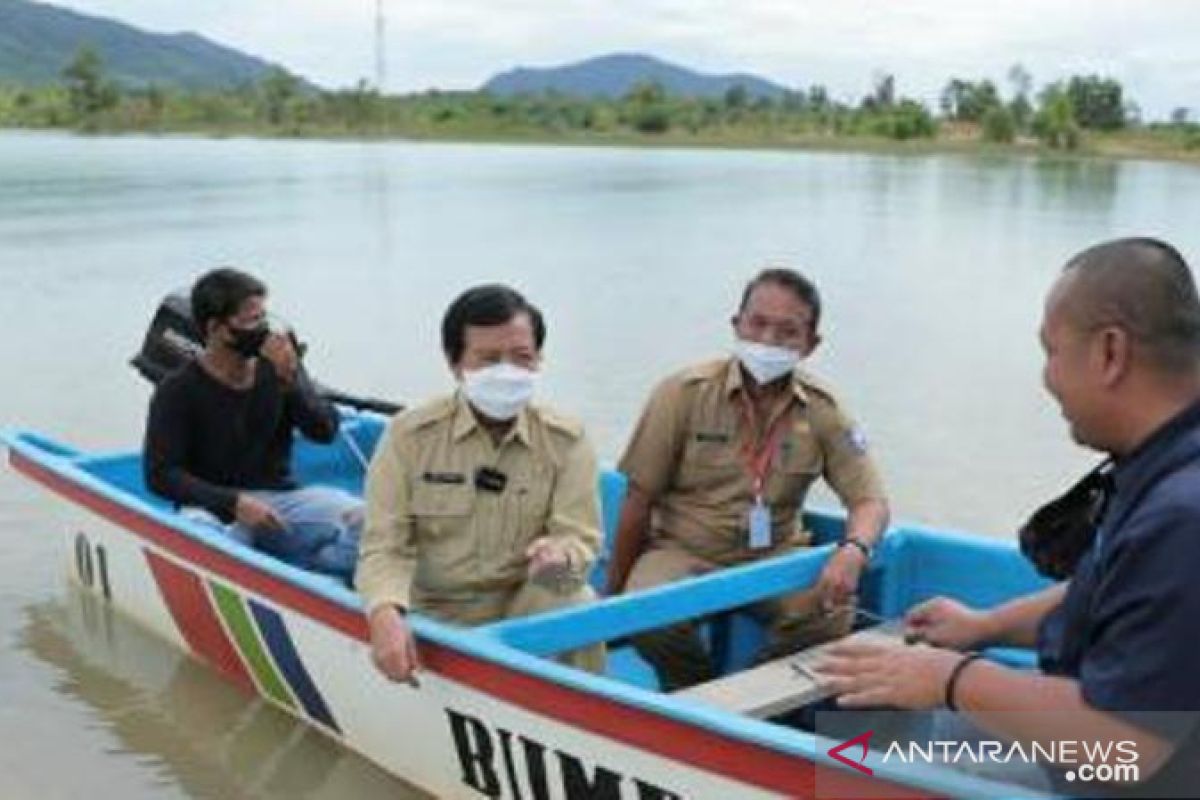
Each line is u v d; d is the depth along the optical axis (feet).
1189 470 8.44
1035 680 8.89
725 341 39.55
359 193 97.86
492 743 12.86
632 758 11.48
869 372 35.60
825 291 50.42
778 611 14.74
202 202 85.35
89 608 19.61
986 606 15.31
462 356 13.35
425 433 13.65
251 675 16.65
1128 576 8.34
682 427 15.15
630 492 15.48
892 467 26.81
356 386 33.27
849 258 61.16
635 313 44.57
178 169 123.85
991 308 46.37
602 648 13.85
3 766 15.39
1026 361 36.96
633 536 15.57
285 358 18.29
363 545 13.67
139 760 15.56
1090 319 8.81
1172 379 8.71
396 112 267.39
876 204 96.02
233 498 17.01
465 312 13.28
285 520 17.22
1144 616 8.21
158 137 230.89
